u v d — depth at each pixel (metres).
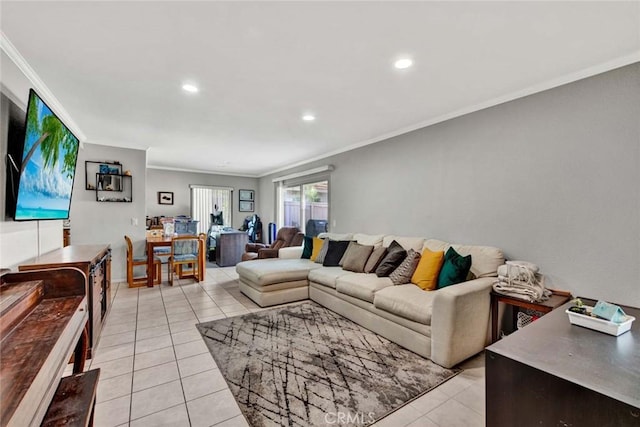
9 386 0.75
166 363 2.19
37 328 1.12
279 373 2.05
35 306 1.35
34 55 1.96
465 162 3.01
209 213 7.54
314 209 5.79
